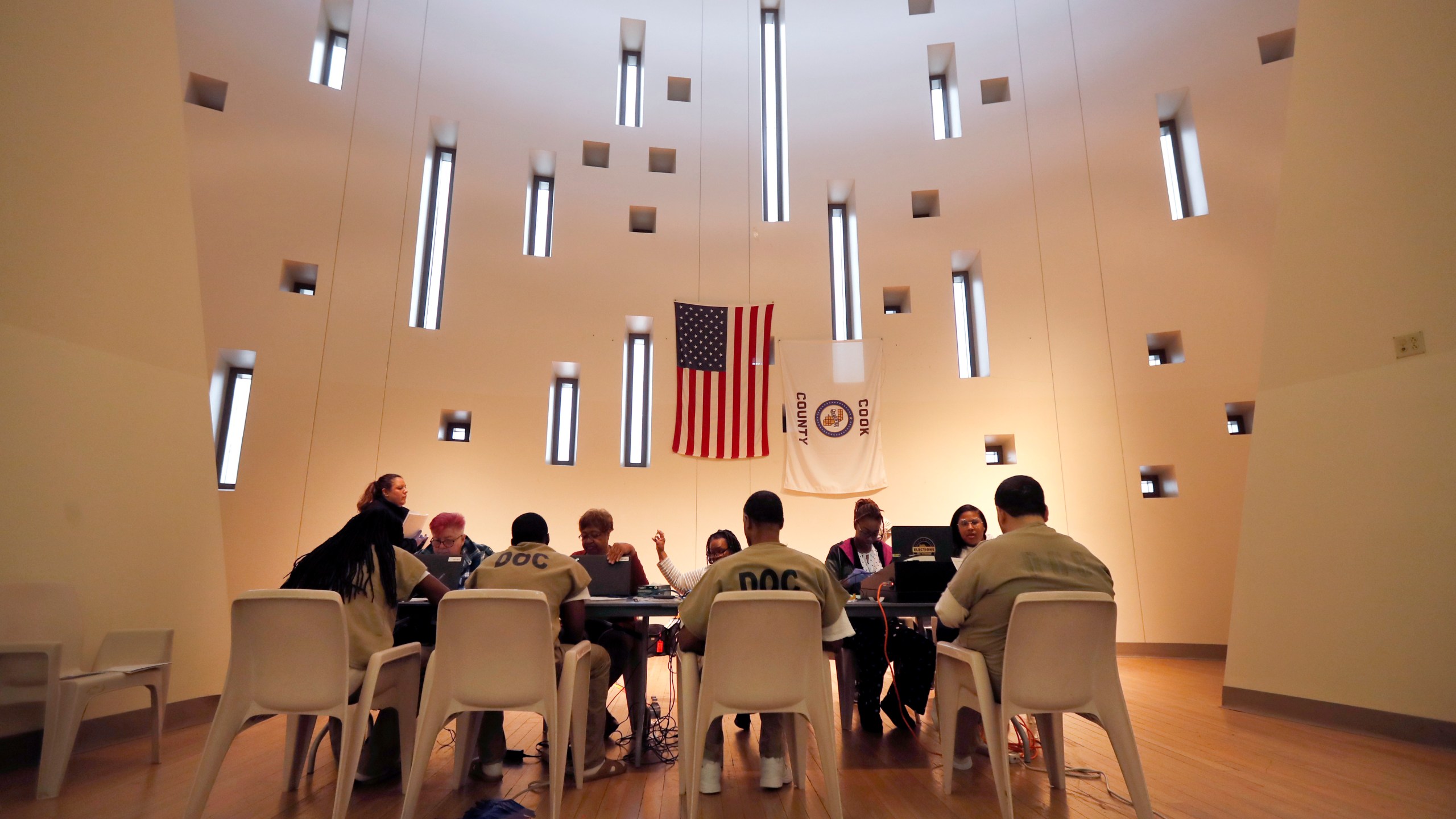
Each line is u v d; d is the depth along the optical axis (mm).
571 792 2512
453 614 2180
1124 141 7285
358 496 6219
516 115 7473
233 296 6117
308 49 6770
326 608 2096
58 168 2975
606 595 2926
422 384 6625
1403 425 3273
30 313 2811
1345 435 3535
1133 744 2062
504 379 6891
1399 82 3402
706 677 2088
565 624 2598
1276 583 3828
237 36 6480
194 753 3000
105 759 2869
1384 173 3441
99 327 3125
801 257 7539
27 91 2855
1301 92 3936
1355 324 3531
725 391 7090
